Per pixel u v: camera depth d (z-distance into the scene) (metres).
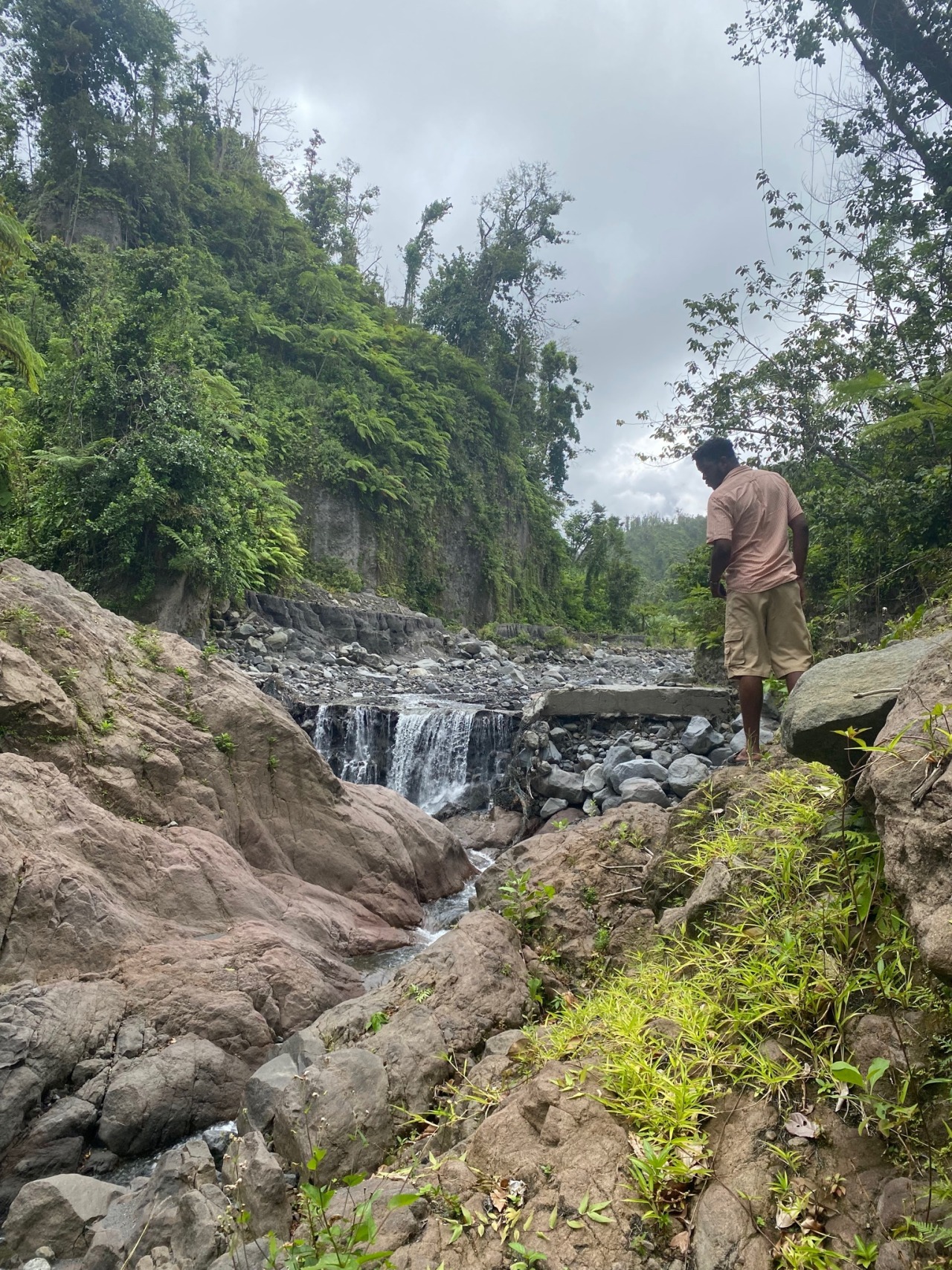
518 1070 2.92
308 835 7.84
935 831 1.83
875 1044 2.16
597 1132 2.25
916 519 9.60
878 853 2.55
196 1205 2.82
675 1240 1.95
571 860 4.62
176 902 5.93
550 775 9.66
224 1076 4.57
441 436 32.12
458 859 9.20
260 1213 2.68
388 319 36.78
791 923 2.65
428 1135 2.95
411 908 7.98
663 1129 2.19
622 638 39.59
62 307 18.22
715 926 2.96
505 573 36.03
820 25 11.19
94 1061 4.39
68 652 7.24
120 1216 3.27
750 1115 2.16
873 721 2.58
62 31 24.44
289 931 6.30
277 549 19.25
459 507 33.28
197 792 7.14
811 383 12.30
